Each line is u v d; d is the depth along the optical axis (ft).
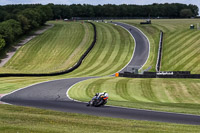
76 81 213.66
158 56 356.59
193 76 227.61
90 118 76.48
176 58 347.36
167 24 605.73
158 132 58.65
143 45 426.51
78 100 123.44
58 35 544.62
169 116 85.71
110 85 193.77
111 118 77.51
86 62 364.58
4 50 453.99
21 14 602.85
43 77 251.19
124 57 378.12
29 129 55.77
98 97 103.45
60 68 346.74
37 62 396.37
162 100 154.71
